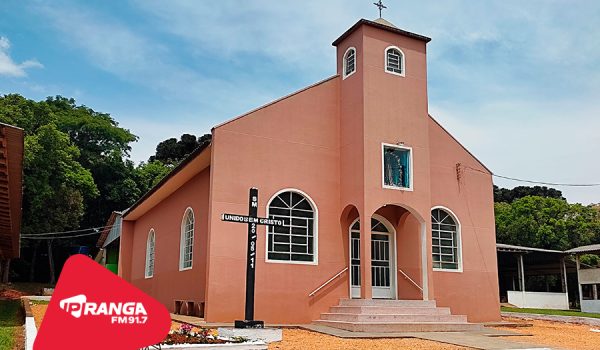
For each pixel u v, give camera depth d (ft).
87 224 143.33
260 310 46.93
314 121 53.06
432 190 56.80
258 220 39.01
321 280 50.19
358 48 53.31
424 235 52.16
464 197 58.70
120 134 149.69
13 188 43.14
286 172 50.55
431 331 44.50
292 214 50.49
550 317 67.67
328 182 52.54
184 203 60.95
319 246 50.78
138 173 152.46
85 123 145.79
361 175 50.03
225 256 46.50
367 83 51.93
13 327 34.91
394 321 44.93
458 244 57.31
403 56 54.70
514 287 114.52
